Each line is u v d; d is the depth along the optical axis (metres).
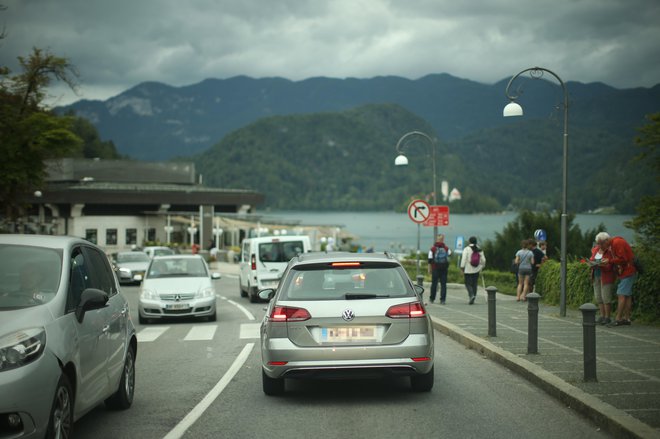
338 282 8.52
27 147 27.53
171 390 9.52
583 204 150.25
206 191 87.31
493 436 6.81
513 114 17.91
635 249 16.03
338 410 8.11
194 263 21.34
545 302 21.34
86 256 7.63
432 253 22.42
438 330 15.90
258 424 7.48
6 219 30.66
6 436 5.47
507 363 10.72
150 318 20.12
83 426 7.45
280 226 101.31
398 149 29.70
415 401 8.48
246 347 14.08
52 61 28.34
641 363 10.09
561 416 7.60
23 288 6.54
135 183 95.56
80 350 6.45
